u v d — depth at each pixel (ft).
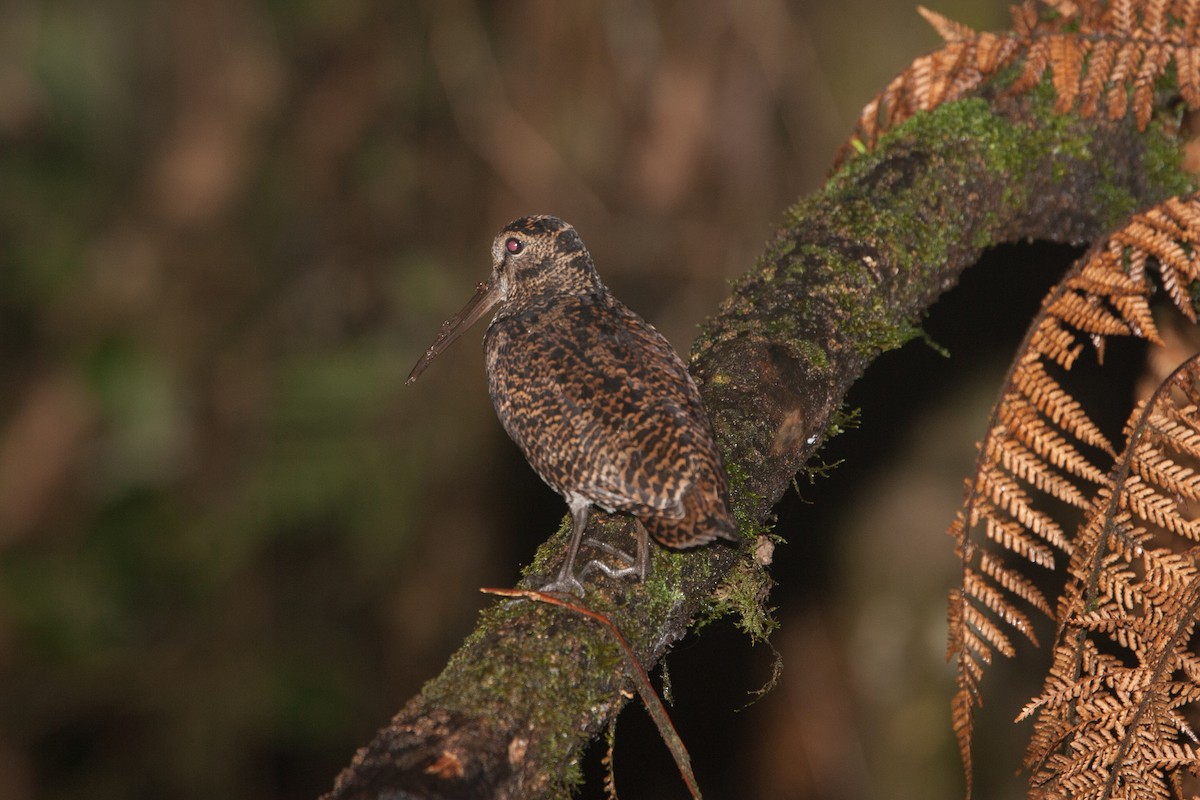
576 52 44.96
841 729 42.63
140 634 45.24
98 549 45.16
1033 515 18.49
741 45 44.24
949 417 41.50
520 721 15.71
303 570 46.50
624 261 45.39
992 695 40.57
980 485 18.74
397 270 47.55
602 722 17.19
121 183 47.88
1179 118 25.18
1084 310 19.53
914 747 41.98
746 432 21.03
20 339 46.50
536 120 45.68
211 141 47.06
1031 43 23.75
